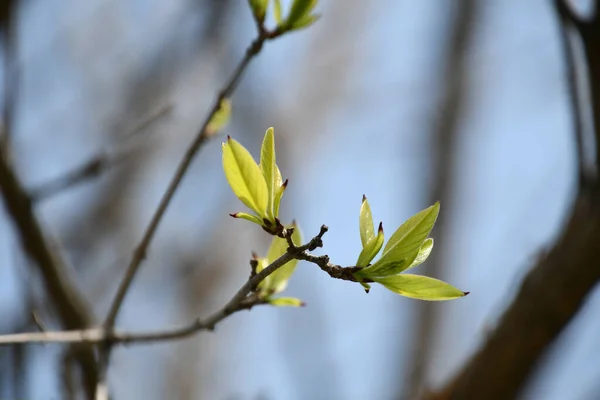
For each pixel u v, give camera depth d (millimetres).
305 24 1898
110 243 4820
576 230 2621
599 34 2496
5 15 3010
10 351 2770
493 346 2811
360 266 1335
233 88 1996
